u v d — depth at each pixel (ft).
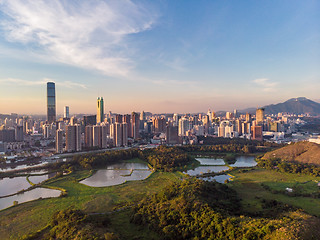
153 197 517.14
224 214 382.83
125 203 543.39
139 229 394.32
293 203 511.81
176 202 436.35
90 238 324.80
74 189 653.71
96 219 424.87
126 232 384.47
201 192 492.54
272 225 325.42
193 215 386.52
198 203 418.10
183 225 371.56
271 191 597.93
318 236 307.17
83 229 359.87
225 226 343.05
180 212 397.80
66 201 558.97
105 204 537.65
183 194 474.49
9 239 394.93
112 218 446.19
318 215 445.37
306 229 313.12
